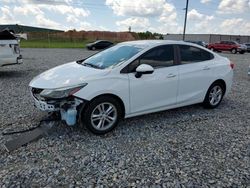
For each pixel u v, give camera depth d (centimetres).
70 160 352
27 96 672
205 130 473
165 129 470
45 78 439
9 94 693
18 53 969
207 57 575
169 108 512
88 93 405
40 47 3356
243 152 391
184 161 358
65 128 453
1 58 920
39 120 491
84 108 415
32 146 388
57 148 384
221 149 398
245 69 1415
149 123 495
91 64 489
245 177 324
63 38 5281
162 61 491
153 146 400
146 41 524
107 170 330
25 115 519
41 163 343
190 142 419
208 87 570
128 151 381
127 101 447
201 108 603
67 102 406
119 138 425
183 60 523
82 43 4650
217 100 601
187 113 562
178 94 517
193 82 535
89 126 420
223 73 590
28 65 1341
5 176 312
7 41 927
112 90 425
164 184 305
